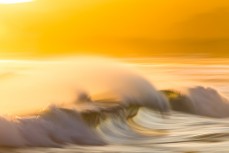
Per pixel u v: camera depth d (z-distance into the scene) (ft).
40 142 137.08
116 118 172.35
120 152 134.41
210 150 137.80
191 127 176.14
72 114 152.76
